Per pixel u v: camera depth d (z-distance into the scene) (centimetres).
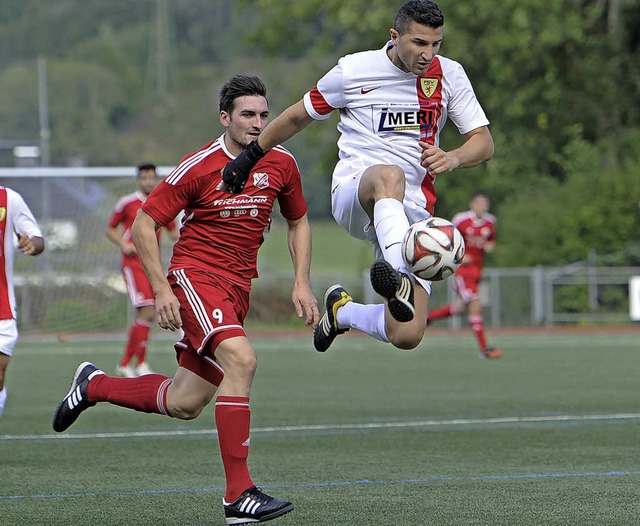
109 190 6438
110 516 1702
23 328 6184
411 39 1622
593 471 2066
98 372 1861
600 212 7575
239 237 1719
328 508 1744
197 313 1672
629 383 3794
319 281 7369
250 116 1689
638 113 9431
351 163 1727
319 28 13050
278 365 4622
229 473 1600
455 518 1661
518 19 8712
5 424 2808
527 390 3578
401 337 1642
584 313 7112
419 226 1552
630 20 9419
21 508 1762
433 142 1733
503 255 7706
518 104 9019
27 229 2139
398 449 2361
